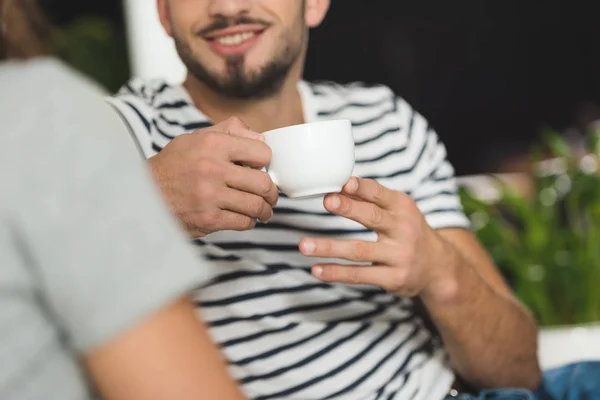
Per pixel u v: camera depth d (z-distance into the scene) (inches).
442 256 55.5
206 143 47.5
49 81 28.3
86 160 27.5
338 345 59.2
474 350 61.9
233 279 57.1
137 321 27.5
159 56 122.4
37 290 27.6
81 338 27.6
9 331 26.9
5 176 26.8
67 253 27.0
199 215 48.0
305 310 58.5
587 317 98.1
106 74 153.9
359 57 119.6
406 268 52.1
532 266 98.7
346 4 119.1
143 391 27.9
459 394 65.2
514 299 67.1
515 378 66.1
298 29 62.3
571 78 121.4
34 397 27.2
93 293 27.2
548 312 98.7
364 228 61.6
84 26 152.3
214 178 47.2
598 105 121.2
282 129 46.3
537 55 121.5
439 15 120.5
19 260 27.1
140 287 27.4
